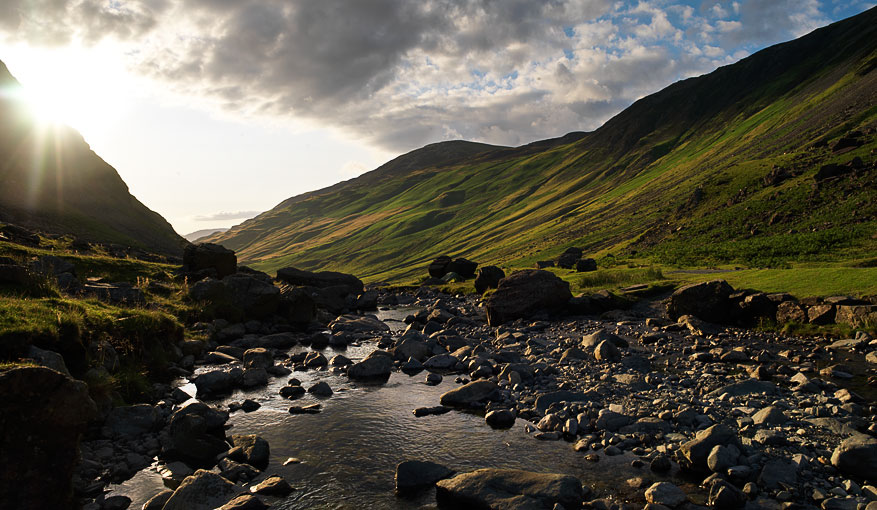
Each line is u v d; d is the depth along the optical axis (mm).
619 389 16812
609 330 29094
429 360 21922
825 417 13070
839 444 11211
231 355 23547
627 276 48812
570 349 22000
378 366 20344
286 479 11094
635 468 11125
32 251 34469
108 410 13648
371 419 14977
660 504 9391
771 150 150875
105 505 9641
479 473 10367
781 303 25797
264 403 16578
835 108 153875
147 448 12328
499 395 16703
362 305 48688
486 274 57000
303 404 16375
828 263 46406
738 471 10258
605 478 10727
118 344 17422
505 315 34562
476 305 48344
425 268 196125
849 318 22547
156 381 18047
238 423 14656
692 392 16078
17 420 7875
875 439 10562
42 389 8133
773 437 11688
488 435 13508
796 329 24203
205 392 17594
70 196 107500
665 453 11633
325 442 13211
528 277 35844
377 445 12992
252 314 32375
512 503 9234
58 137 118812
